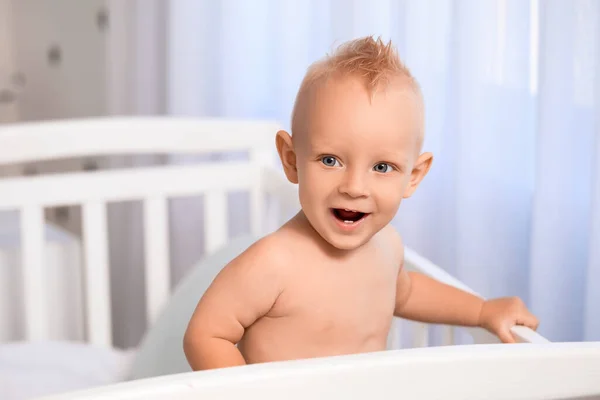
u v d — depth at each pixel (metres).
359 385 0.65
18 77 2.71
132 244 2.39
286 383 0.63
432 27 1.69
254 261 0.90
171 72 2.23
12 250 1.67
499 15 1.57
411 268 1.15
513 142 1.60
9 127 1.54
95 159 2.59
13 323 1.68
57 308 1.76
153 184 1.60
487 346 0.68
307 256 0.92
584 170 1.49
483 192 1.62
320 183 0.85
